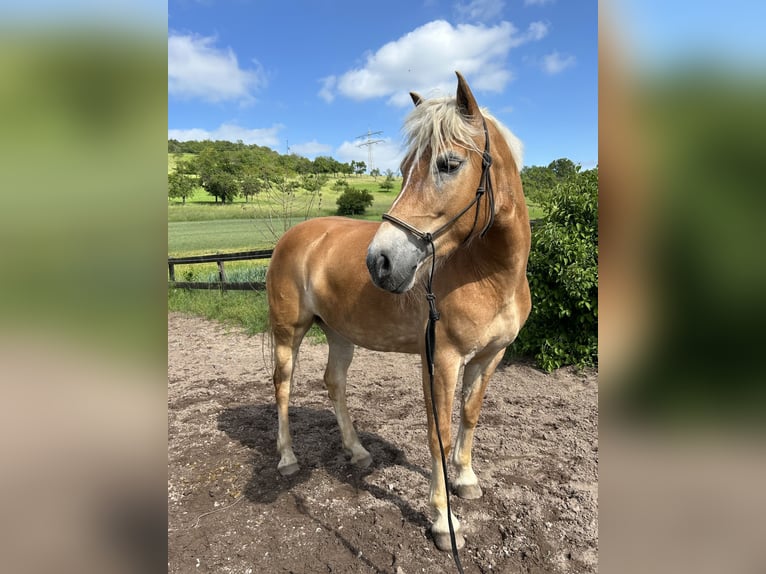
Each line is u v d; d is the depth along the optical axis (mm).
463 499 2568
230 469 2996
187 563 2143
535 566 2076
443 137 1617
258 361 5555
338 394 3078
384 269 1636
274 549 2232
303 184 12773
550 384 4352
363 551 2213
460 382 4434
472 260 1986
